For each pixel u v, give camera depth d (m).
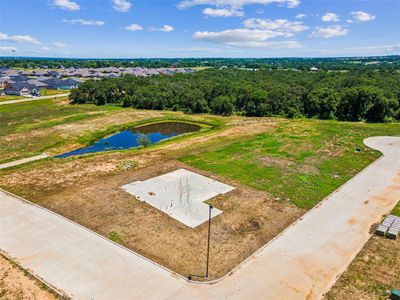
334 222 26.92
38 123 61.56
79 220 26.22
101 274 19.94
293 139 52.19
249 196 31.19
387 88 82.31
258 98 76.19
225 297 18.36
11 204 28.69
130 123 65.94
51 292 18.33
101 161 40.94
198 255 22.14
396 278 20.23
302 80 105.69
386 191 33.25
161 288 18.91
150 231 24.81
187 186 33.09
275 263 21.52
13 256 21.44
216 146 48.03
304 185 34.03
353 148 47.34
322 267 21.25
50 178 34.88
